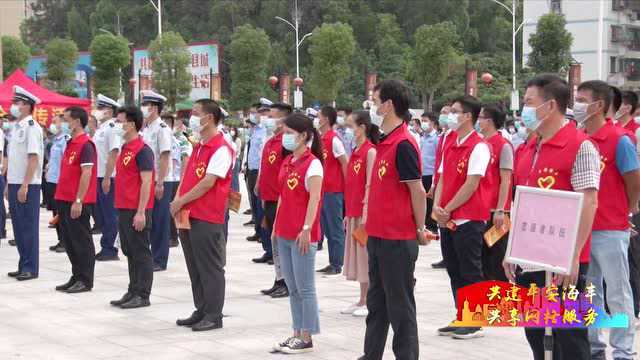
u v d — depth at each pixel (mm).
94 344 6438
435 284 9062
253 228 14359
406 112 5207
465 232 6438
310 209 6027
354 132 7609
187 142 11727
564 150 4402
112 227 10734
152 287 8906
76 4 73062
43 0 75875
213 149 6773
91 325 7086
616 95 5730
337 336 6703
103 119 11117
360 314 7445
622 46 46812
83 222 8523
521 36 60469
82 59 47938
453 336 6621
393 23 59875
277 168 8430
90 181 8461
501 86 47812
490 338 6633
